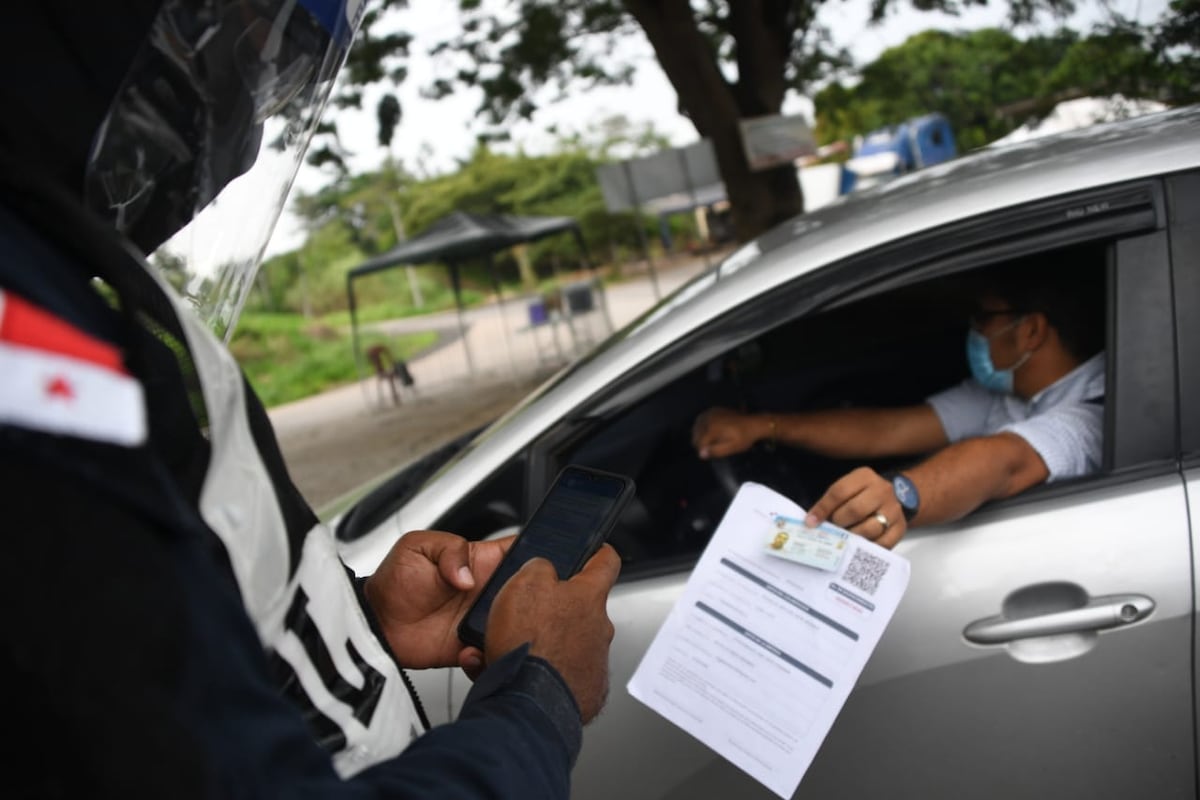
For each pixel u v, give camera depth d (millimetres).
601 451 2270
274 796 555
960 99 12398
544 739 770
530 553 1026
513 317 20938
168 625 506
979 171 1946
